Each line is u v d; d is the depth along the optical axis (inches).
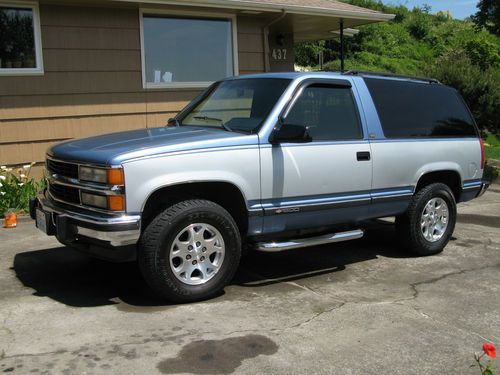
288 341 157.8
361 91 228.2
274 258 245.3
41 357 145.3
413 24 1499.8
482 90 762.2
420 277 219.9
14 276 213.5
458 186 263.7
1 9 340.2
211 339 157.8
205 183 187.0
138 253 178.9
